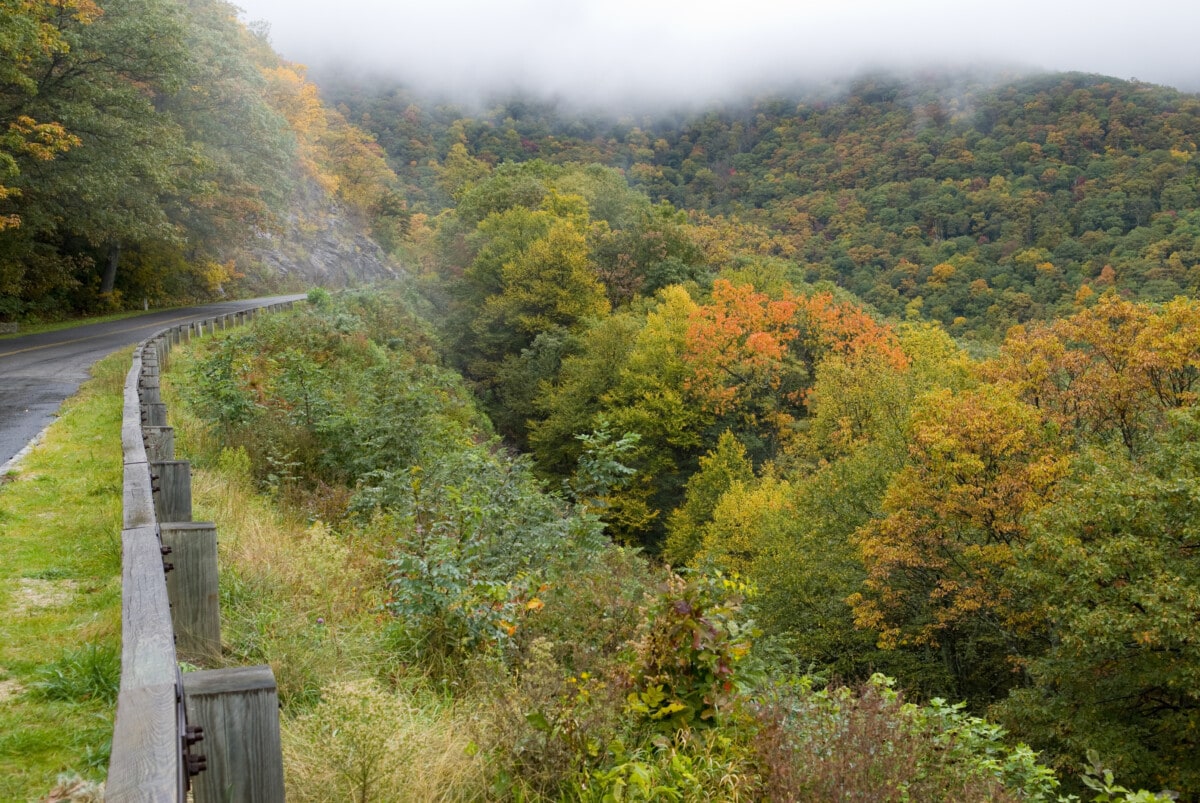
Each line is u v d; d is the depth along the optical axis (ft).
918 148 558.15
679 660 14.44
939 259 390.63
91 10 94.02
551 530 28.63
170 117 115.96
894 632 74.08
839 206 494.18
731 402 143.43
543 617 19.34
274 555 21.98
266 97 238.89
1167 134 507.71
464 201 215.72
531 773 12.77
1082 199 426.10
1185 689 49.60
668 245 198.08
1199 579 52.11
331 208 292.20
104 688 12.55
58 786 9.77
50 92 92.22
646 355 147.43
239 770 7.96
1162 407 80.48
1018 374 90.07
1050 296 327.88
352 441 40.60
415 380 74.43
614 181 256.52
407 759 11.71
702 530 122.93
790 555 85.76
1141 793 16.26
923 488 74.74
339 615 19.15
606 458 33.37
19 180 91.40
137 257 145.28
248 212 149.59
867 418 114.62
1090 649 51.13
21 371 59.52
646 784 11.67
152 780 5.93
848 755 13.74
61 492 25.52
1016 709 57.62
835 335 157.07
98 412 41.60
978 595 71.31
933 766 15.28
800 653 79.30
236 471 32.58
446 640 18.25
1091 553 55.36
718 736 13.85
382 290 150.82
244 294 195.21
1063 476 69.62
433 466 35.63
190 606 14.43
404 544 26.09
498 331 170.81
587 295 172.45
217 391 42.47
